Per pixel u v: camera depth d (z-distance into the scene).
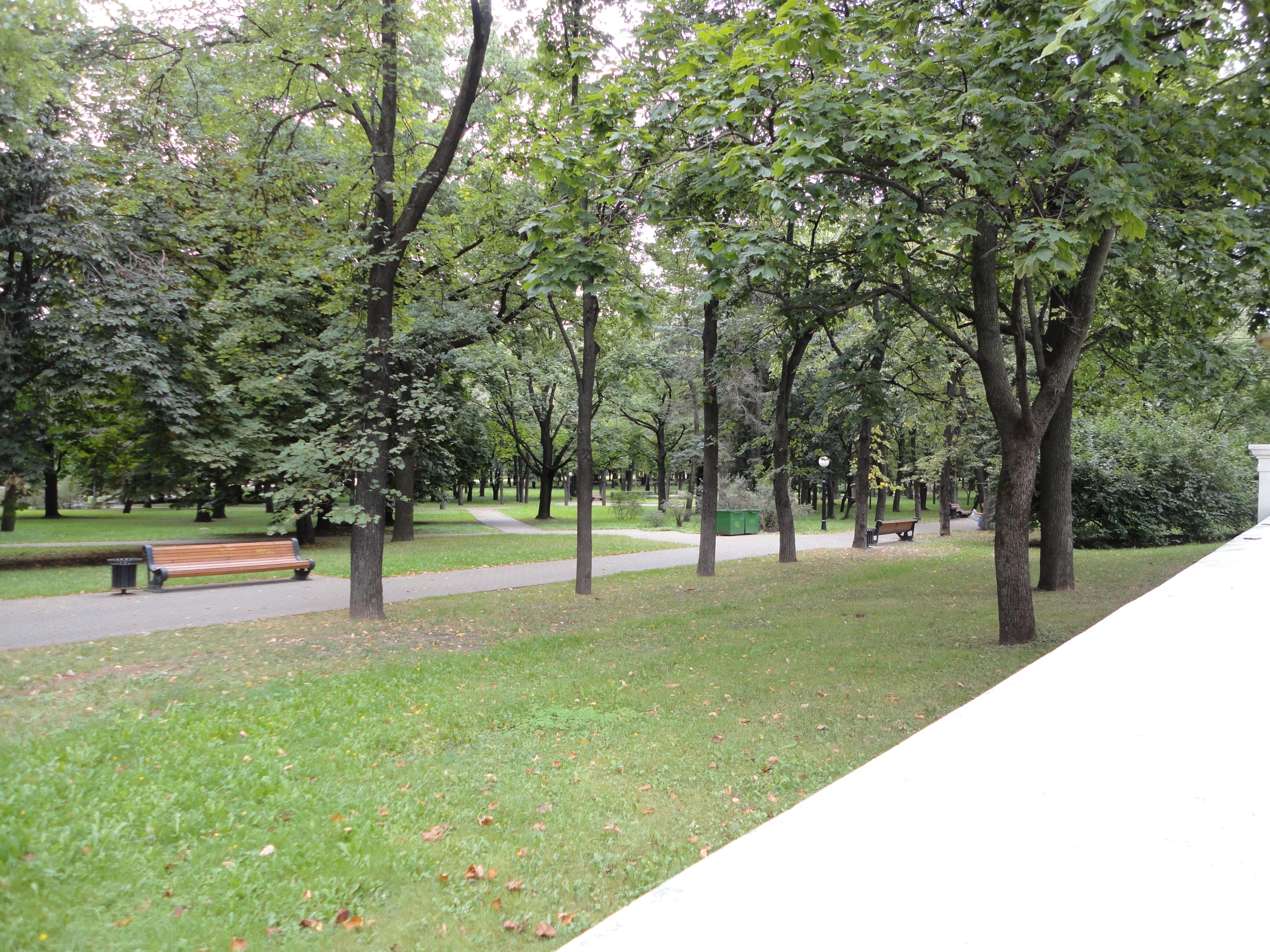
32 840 3.85
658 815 4.48
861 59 7.61
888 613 11.11
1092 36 5.42
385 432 10.75
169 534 26.66
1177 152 7.68
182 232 13.28
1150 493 20.22
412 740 5.73
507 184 14.41
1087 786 1.49
